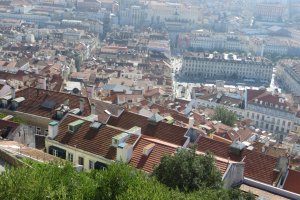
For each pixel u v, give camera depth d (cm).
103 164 9838
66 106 12762
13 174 5672
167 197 5884
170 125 11556
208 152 8462
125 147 9469
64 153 10444
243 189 9281
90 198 6059
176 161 7819
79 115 12519
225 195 6981
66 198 5572
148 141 9906
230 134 17538
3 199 5284
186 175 7650
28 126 11150
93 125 10625
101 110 13575
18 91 13850
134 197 5609
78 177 6506
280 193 9406
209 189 7162
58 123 10969
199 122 17950
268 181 10556
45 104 13188
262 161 10975
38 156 8650
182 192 6681
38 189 5541
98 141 10275
